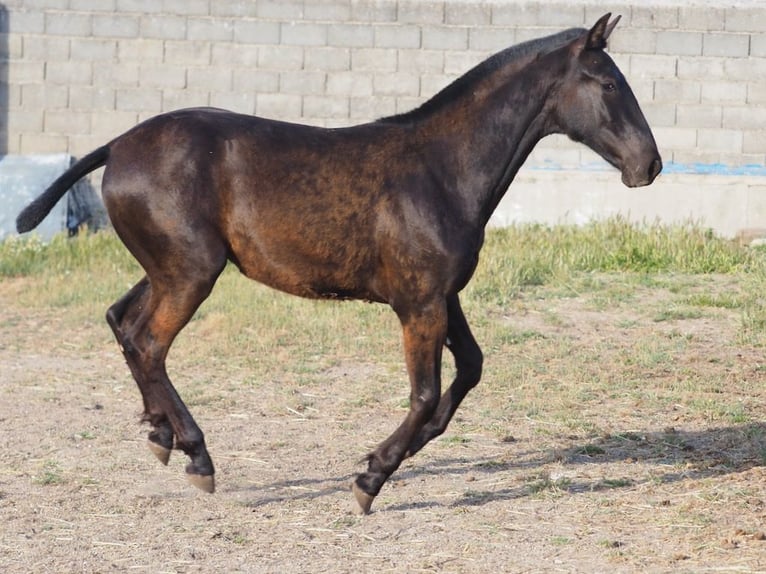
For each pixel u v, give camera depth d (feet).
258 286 45.62
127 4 56.75
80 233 53.01
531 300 43.19
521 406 30.63
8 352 37.88
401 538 21.06
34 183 55.21
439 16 56.29
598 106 22.45
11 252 51.47
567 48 22.65
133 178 21.79
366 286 22.47
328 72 56.75
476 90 22.62
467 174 22.33
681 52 55.77
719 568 19.17
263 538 21.11
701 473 24.73
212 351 37.04
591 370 34.37
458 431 28.63
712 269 47.32
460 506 22.91
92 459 26.43
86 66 56.95
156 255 22.00
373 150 22.18
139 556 20.13
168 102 57.11
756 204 54.19
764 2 55.52
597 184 55.06
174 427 22.61
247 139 21.98
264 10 56.54
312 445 27.76
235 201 21.88
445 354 36.01
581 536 20.98
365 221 21.85
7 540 20.85
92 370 35.81
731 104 55.88
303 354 36.88
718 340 37.91
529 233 52.34
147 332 22.61
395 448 21.86
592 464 25.73
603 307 42.11
